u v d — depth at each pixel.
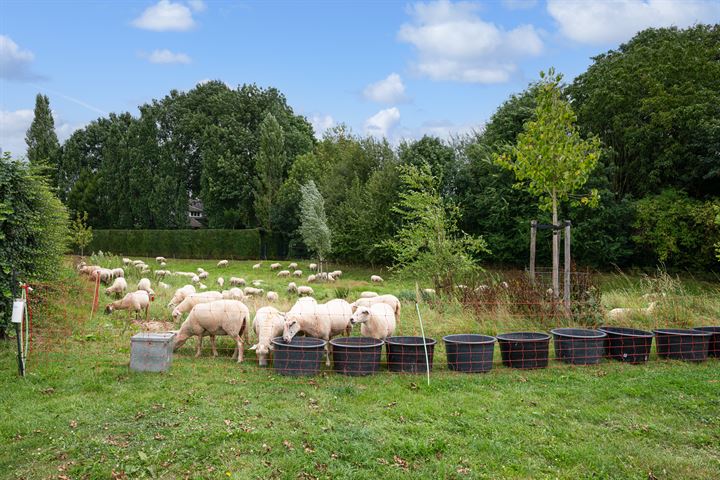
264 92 55.56
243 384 8.16
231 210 49.59
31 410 6.90
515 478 5.60
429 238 16.59
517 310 13.09
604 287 20.33
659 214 28.06
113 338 11.06
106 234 52.09
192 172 56.03
